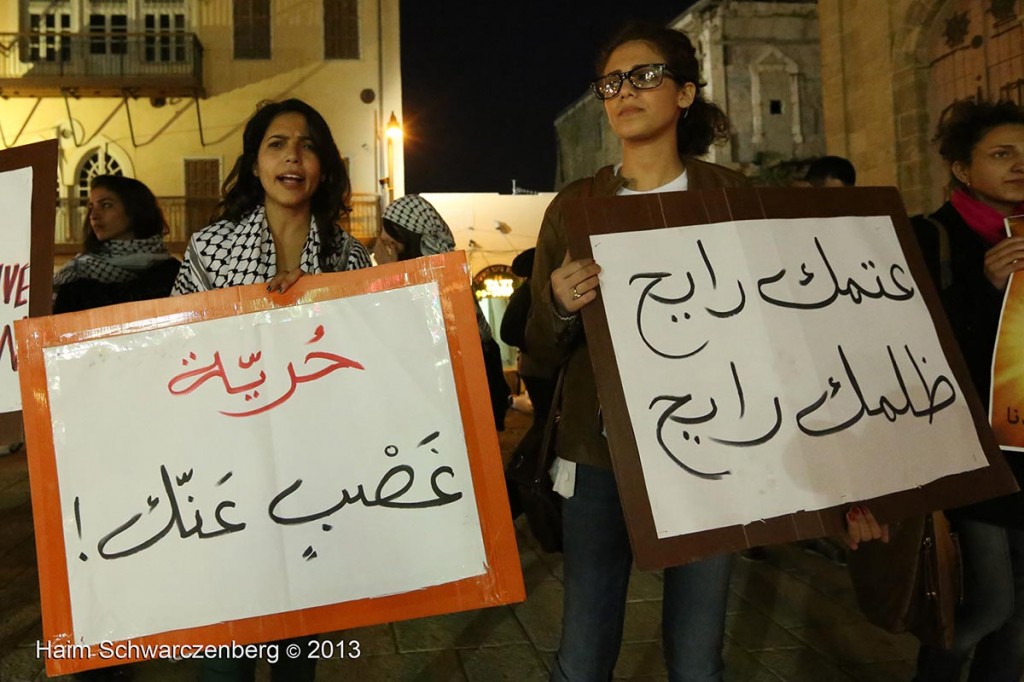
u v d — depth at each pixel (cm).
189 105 1855
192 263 208
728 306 178
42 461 171
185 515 171
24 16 1838
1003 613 221
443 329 180
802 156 2359
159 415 174
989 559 221
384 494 173
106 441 172
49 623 165
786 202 190
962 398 188
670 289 176
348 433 176
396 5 1891
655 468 164
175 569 168
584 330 184
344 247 227
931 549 213
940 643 215
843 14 870
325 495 173
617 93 193
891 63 799
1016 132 222
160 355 176
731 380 173
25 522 504
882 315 188
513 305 255
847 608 348
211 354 177
